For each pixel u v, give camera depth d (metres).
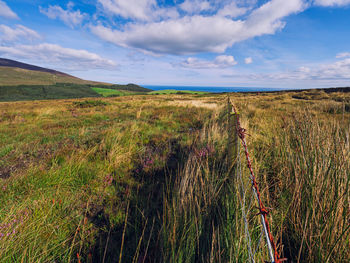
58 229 1.97
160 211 2.31
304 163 2.00
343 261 1.16
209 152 3.67
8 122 8.81
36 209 2.13
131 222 2.17
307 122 2.82
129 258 1.71
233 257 1.27
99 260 1.70
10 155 4.43
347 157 1.85
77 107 16.12
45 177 2.88
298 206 1.58
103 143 4.52
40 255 1.61
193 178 2.49
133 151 4.39
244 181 2.07
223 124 5.86
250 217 1.57
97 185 2.92
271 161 2.89
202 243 1.58
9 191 2.55
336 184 1.58
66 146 4.69
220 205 1.96
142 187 2.91
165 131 6.55
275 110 9.66
